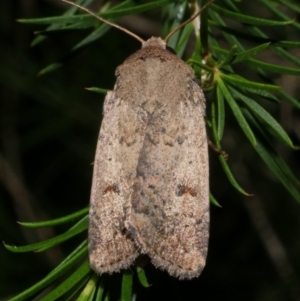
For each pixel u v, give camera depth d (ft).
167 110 0.31
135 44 0.44
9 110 0.46
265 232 0.46
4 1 0.46
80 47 0.31
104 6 0.33
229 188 0.51
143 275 0.28
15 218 0.48
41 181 0.51
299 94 0.46
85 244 0.28
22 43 0.45
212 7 0.29
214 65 0.29
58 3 0.45
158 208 0.30
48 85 0.43
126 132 0.31
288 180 0.30
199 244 0.30
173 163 0.30
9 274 0.42
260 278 0.46
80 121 0.43
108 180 0.30
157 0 0.30
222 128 0.29
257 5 0.44
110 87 0.44
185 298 0.45
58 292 0.27
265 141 0.30
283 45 0.29
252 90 0.28
